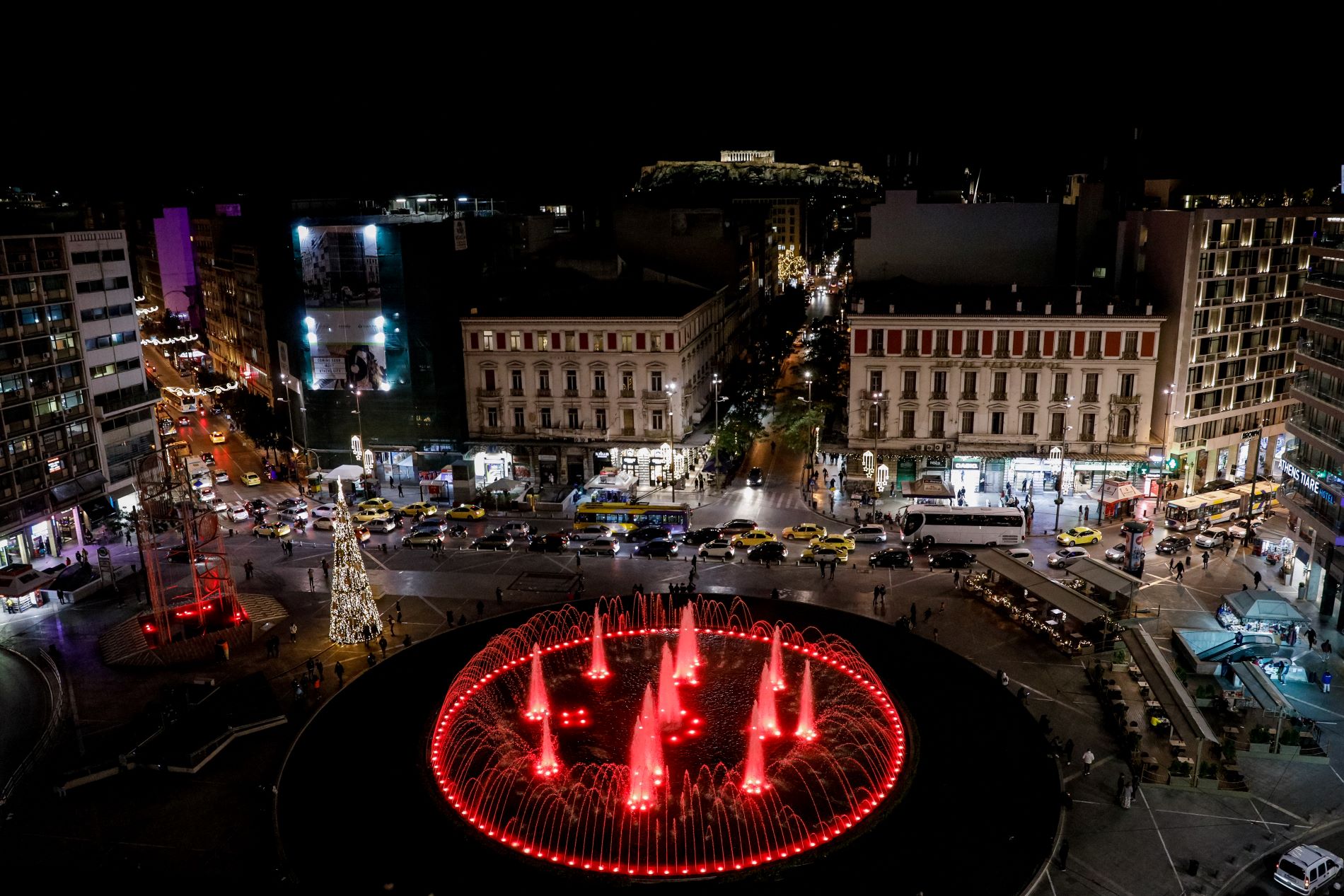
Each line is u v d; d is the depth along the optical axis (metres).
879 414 101.81
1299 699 63.00
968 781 53.25
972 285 118.88
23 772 56.31
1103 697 62.00
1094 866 46.94
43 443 91.06
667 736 58.84
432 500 106.44
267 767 56.53
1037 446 99.31
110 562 88.69
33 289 89.88
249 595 81.19
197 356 179.50
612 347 104.25
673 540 92.06
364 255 105.31
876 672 65.69
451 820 50.41
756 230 173.25
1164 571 83.19
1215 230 94.69
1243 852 48.00
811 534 91.38
